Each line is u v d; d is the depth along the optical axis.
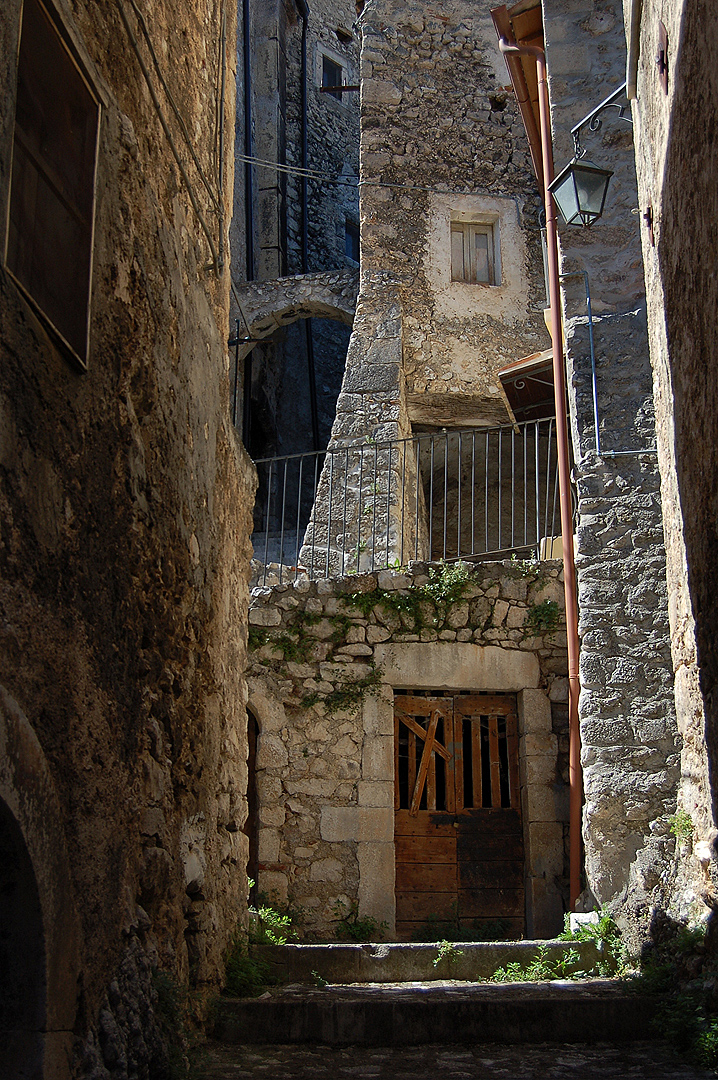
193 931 4.00
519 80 8.77
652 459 6.81
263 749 7.19
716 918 4.14
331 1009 4.12
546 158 7.95
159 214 3.96
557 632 7.40
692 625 4.36
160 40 4.20
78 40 3.08
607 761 6.20
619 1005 4.22
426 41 13.08
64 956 2.61
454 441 12.11
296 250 16.84
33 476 2.62
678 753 6.16
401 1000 4.21
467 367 11.95
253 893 6.93
